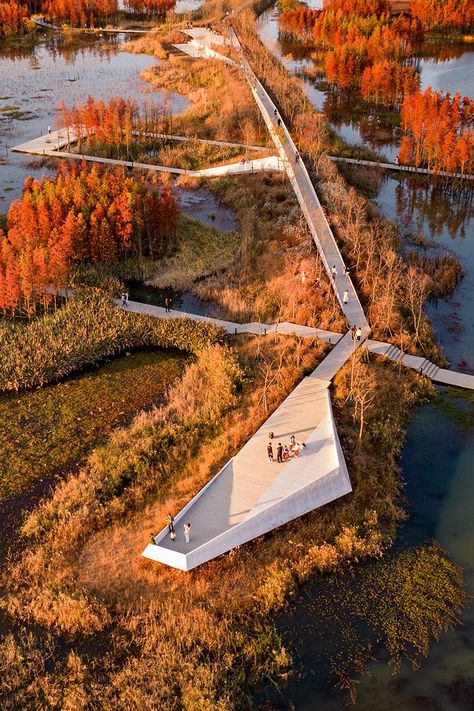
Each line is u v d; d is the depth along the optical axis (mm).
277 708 36031
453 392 59781
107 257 77125
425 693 36656
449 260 80062
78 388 60469
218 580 42469
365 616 40781
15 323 67375
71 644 39125
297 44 186000
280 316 68438
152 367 63125
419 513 48000
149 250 81750
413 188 101812
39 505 48219
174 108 133375
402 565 43906
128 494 48719
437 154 100875
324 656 38594
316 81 152125
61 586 41781
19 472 51219
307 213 85312
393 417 55812
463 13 177750
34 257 66688
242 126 118688
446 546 45344
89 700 36031
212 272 78188
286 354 62688
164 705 35562
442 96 132875
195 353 64250
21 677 37375
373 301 68438
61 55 175125
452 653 38719
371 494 48906
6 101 138750
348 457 51688
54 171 104750
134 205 78562
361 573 43375
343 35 166125
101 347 64438
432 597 41875
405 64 158375
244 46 164125
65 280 70688
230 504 46312
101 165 106625
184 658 37812
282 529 46031
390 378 59469
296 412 55062
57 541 45000
